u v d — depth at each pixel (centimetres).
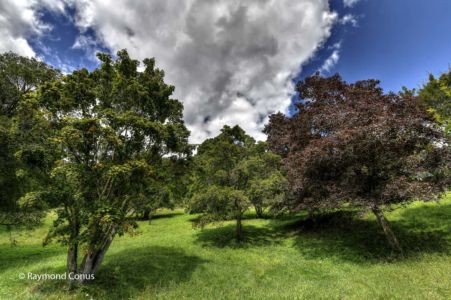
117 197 967
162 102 1170
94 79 1053
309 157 1228
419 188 952
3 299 777
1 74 1524
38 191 833
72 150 870
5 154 1216
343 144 1105
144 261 1204
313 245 1391
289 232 1797
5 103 1574
